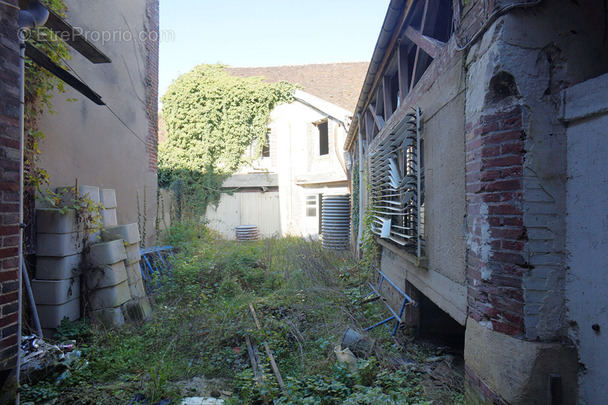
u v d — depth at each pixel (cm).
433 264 354
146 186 828
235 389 347
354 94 1605
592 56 224
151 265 695
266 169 1625
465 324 277
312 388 315
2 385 225
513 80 225
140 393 336
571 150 217
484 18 238
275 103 1611
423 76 381
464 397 279
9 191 231
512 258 227
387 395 289
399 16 411
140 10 805
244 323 471
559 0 223
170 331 473
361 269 759
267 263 878
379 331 461
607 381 195
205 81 1598
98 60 477
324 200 1238
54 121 528
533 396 216
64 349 382
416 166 414
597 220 199
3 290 226
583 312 209
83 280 486
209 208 1609
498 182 232
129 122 753
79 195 505
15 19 237
